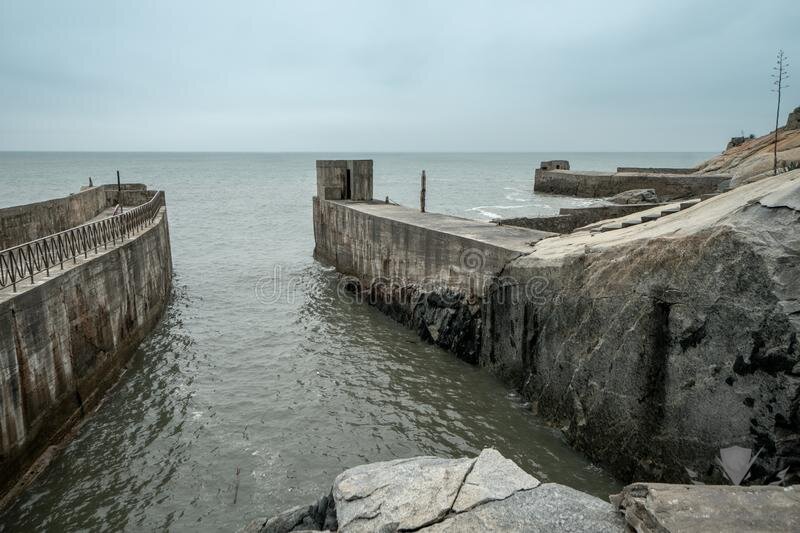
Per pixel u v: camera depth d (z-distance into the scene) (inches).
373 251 931.3
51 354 460.8
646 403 403.2
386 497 248.5
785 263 326.3
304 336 749.9
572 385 477.7
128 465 440.5
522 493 241.9
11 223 776.3
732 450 342.3
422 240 773.9
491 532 216.4
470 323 660.7
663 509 200.2
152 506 392.2
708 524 189.9
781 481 317.4
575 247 536.4
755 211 355.3
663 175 2080.5
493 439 480.1
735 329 345.4
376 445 474.0
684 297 378.3
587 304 466.6
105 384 568.7
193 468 438.9
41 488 407.8
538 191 2773.1
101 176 5064.0
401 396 566.9
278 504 396.8
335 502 257.3
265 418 520.4
